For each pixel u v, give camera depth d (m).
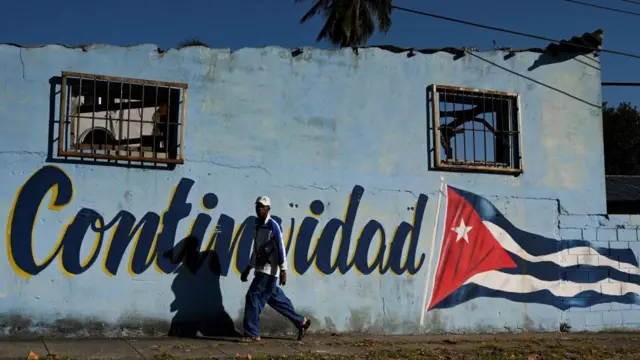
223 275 9.02
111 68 8.80
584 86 11.23
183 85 9.05
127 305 8.61
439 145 10.22
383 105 10.05
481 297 10.29
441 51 10.45
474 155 10.53
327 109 9.77
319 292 9.46
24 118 8.40
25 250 8.27
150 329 8.67
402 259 9.92
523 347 9.02
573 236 10.89
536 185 10.77
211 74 9.25
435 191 10.21
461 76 10.53
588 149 11.14
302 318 8.84
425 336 9.73
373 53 10.09
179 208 8.93
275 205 9.38
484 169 10.46
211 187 9.10
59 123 8.48
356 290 9.64
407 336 9.65
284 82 9.59
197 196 9.02
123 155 8.65
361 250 9.73
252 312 8.56
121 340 8.31
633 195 15.45
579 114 11.15
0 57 8.39
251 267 8.81
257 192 9.30
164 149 9.03
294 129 9.57
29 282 8.26
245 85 9.40
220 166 9.17
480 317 10.25
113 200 8.66
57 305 8.34
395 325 9.79
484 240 10.40
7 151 8.30
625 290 11.07
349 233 9.69
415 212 10.06
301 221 9.48
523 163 10.70
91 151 8.59
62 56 8.61
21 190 8.31
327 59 9.84
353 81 9.95
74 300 8.40
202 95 9.18
